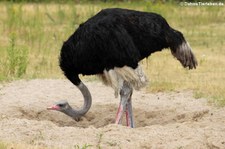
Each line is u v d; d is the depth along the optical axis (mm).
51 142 13305
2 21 33438
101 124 16797
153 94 19453
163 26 15914
